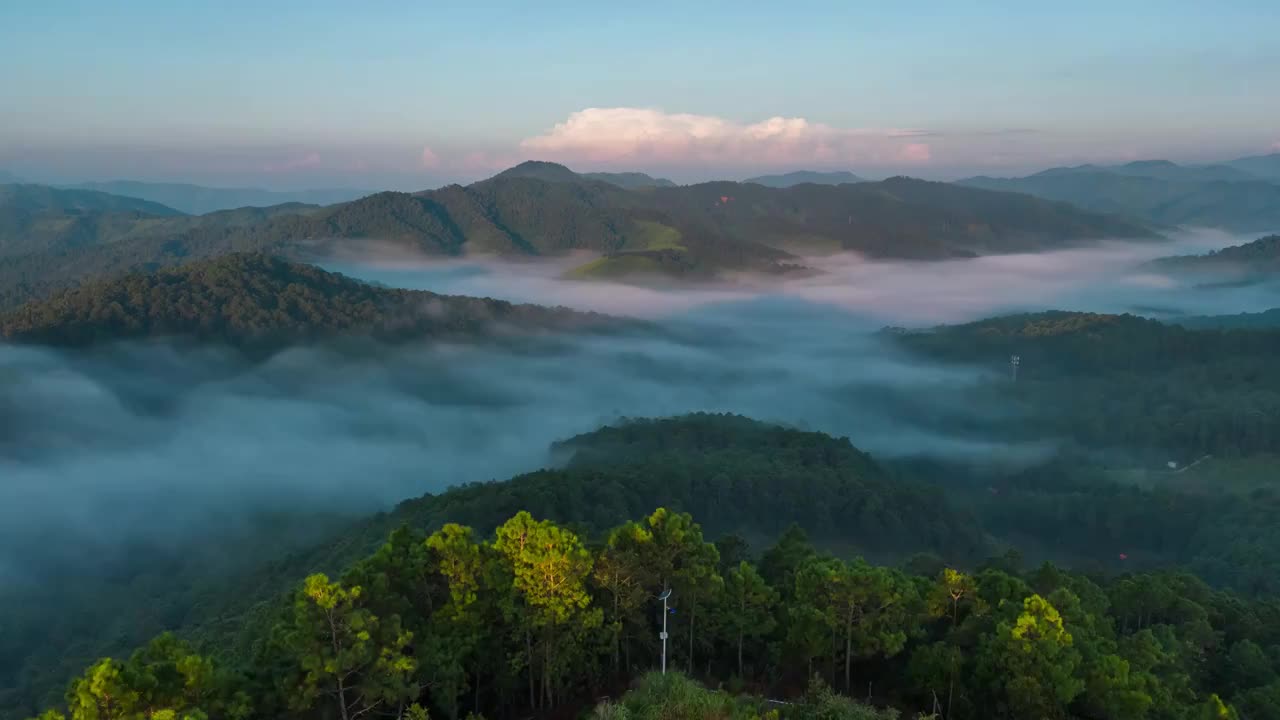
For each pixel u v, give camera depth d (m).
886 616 37.56
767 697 37.97
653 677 32.91
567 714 36.34
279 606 44.38
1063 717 33.03
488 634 35.31
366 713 31.33
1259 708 39.00
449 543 34.75
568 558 34.72
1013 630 33.88
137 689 24.27
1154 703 34.97
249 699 27.50
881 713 33.41
